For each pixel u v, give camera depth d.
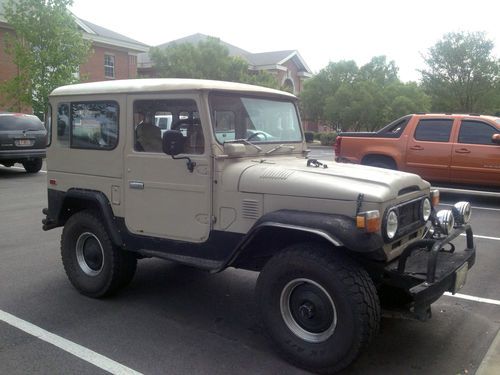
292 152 4.86
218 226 4.08
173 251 4.37
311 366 3.54
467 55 36.38
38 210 9.48
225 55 34.09
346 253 3.58
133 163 4.47
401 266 3.62
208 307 4.77
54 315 4.56
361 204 3.46
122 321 4.44
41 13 20.81
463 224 4.13
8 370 3.57
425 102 35.50
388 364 3.71
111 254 4.76
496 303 4.93
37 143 14.42
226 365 3.66
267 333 3.74
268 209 3.83
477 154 10.13
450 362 3.75
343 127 37.53
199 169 4.10
